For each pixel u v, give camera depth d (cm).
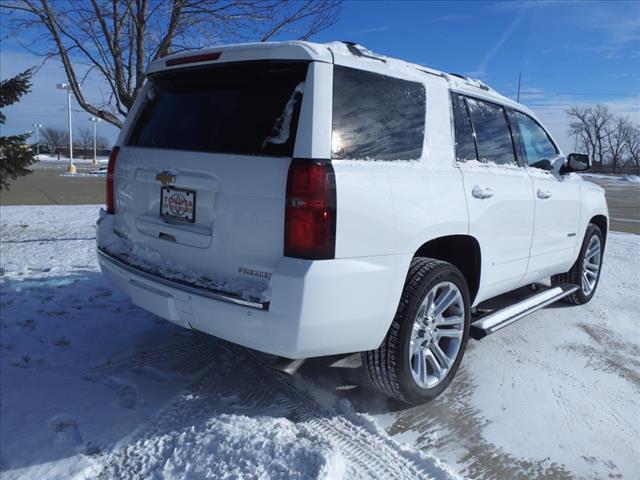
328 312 250
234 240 266
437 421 306
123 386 331
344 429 288
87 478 244
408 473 253
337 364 371
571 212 473
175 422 289
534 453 279
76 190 1886
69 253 686
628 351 422
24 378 337
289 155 252
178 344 396
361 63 278
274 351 256
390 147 290
